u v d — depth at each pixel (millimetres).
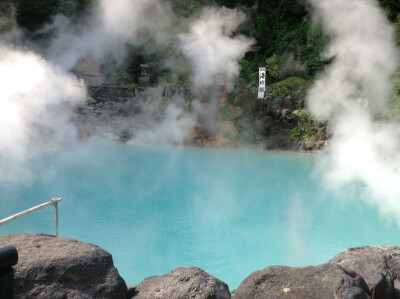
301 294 2246
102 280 2102
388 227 6320
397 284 2828
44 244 2227
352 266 2834
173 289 2342
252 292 2410
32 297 1892
